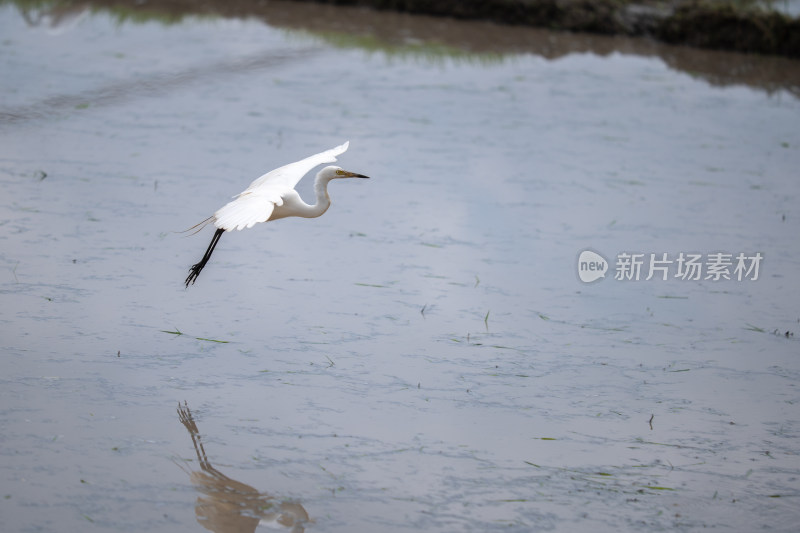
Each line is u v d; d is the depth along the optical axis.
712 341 11.95
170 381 10.00
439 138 19.80
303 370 10.48
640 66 26.91
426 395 10.15
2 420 8.96
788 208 17.00
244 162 17.38
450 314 12.21
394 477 8.58
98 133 18.42
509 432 9.53
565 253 14.48
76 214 14.46
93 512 7.73
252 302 12.14
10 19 26.84
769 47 28.78
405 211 15.86
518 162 18.67
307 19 29.11
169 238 13.89
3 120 18.52
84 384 9.77
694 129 21.64
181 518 7.74
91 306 11.56
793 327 12.46
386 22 29.42
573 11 29.70
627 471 8.96
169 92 21.41
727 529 8.12
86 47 24.52
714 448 9.47
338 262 13.68
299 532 7.66
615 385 10.68
